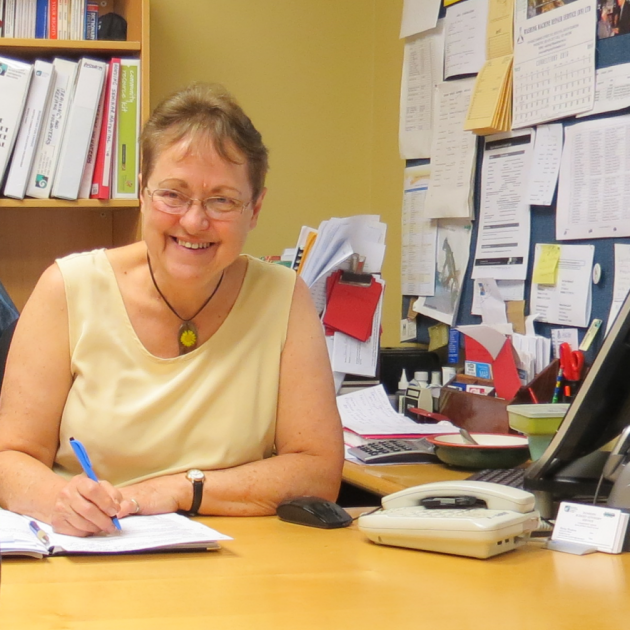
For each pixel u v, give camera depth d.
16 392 1.35
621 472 1.11
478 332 2.07
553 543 1.05
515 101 2.19
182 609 0.78
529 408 1.52
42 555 0.97
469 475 1.58
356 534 1.14
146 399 1.36
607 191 1.93
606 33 1.92
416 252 2.60
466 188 2.37
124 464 1.37
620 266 1.90
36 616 0.75
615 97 1.90
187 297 1.37
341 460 1.41
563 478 1.22
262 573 0.92
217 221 1.28
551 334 2.09
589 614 0.78
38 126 2.25
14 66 2.23
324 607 0.79
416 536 1.02
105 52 2.35
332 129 2.84
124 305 1.39
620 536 1.03
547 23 2.09
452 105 2.45
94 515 1.03
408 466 1.69
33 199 2.27
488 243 2.30
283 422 1.43
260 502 1.28
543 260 2.11
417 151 2.60
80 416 1.36
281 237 2.81
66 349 1.38
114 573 0.91
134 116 2.32
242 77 2.74
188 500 1.24
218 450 1.38
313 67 2.81
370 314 2.25
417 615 0.77
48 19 2.34
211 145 1.25
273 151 2.78
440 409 2.12
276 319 1.44
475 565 0.96
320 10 2.81
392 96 2.76
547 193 2.09
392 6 2.76
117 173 2.31
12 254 2.56
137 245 1.45
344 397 2.12
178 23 2.67
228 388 1.40
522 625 0.74
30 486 1.21
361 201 2.87
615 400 1.14
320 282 2.22
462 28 2.41
